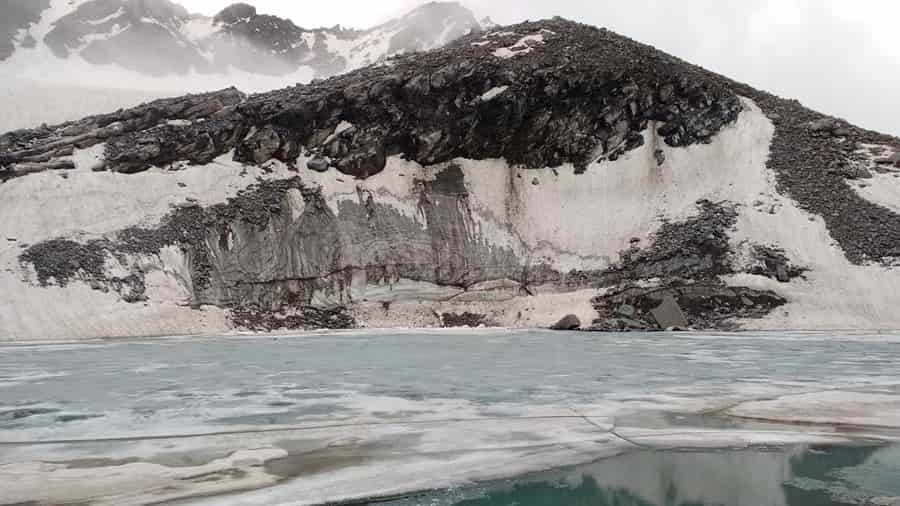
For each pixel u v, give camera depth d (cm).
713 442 1020
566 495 791
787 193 4138
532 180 4481
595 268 3972
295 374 1784
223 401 1374
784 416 1198
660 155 4538
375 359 2130
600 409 1277
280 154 4144
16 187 3541
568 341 2814
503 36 5356
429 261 3959
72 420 1184
